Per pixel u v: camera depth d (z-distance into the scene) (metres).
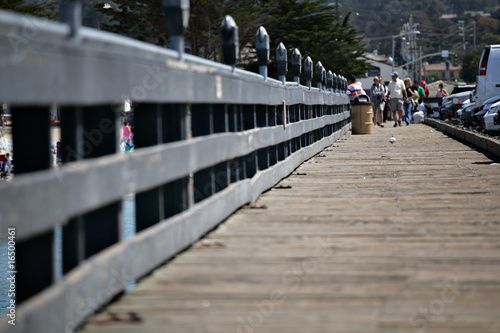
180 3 10.61
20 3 72.94
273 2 108.38
